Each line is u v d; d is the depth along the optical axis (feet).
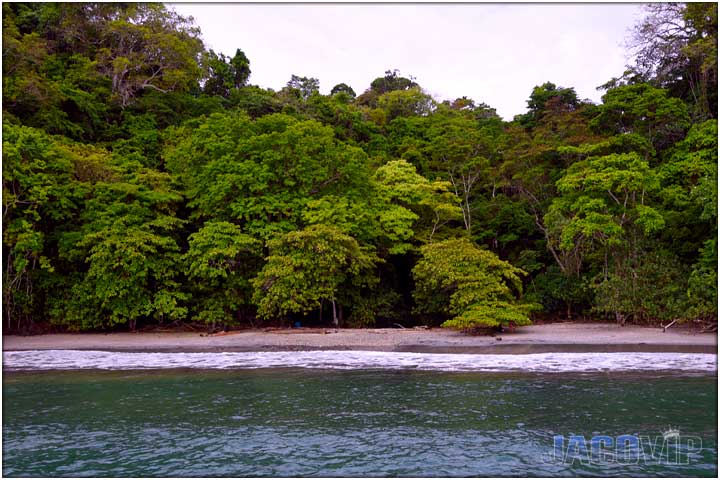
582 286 82.33
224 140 84.89
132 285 76.89
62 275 80.94
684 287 71.46
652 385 44.11
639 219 74.74
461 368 53.01
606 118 100.42
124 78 120.26
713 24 98.84
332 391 43.68
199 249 77.92
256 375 50.83
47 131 91.45
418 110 171.22
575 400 39.52
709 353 58.49
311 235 75.46
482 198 109.19
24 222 71.00
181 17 133.69
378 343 65.16
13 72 90.58
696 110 96.73
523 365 53.88
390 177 97.19
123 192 80.79
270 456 28.58
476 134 110.11
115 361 58.85
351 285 85.87
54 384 47.44
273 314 80.12
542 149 98.17
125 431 33.27
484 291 72.13
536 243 101.91
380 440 31.12
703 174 80.28
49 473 26.50
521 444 30.14
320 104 133.28
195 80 133.18
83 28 121.60
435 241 92.73
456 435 31.83
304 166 85.15
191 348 64.39
